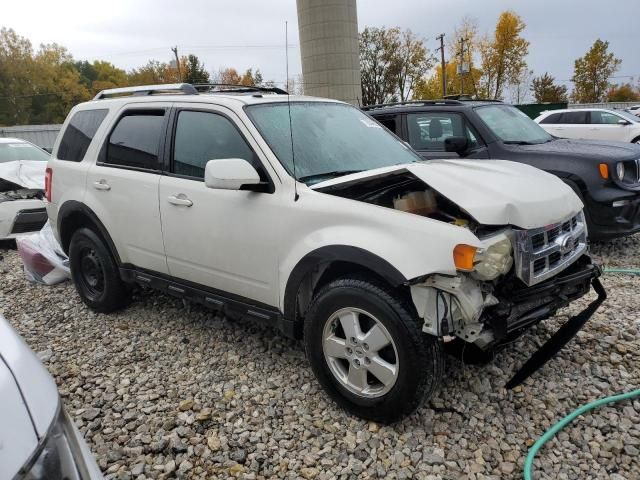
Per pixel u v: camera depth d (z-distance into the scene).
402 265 2.65
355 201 3.00
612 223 5.85
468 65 46.88
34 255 5.79
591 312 3.40
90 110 4.80
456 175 3.05
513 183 3.07
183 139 3.88
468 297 2.66
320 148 3.59
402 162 3.86
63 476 1.39
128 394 3.46
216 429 3.04
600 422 2.97
